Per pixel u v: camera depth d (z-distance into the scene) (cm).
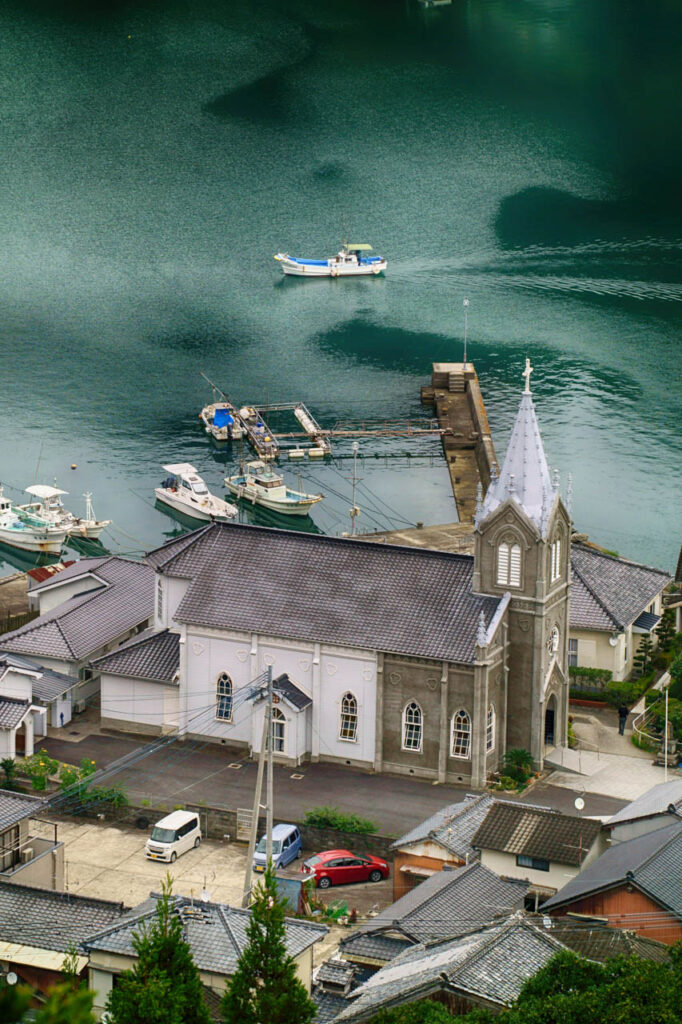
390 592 16412
